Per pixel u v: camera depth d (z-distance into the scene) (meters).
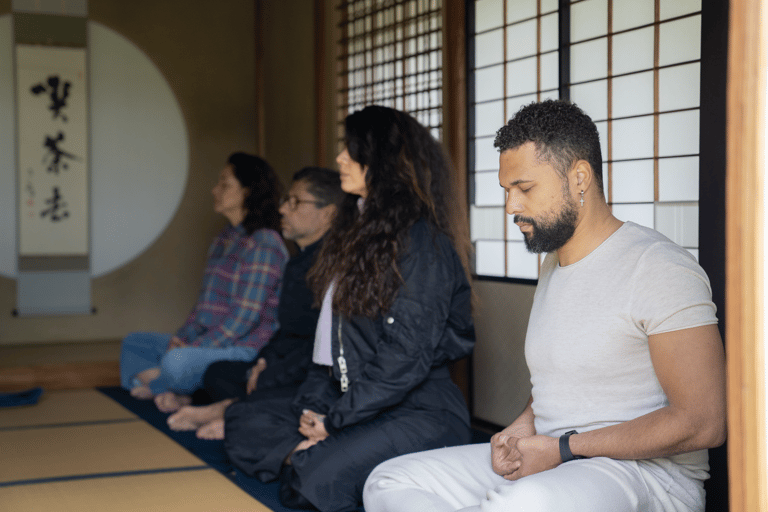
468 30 3.61
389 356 2.46
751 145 1.41
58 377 4.70
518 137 1.75
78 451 3.18
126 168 5.93
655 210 2.71
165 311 6.07
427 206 2.62
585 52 3.01
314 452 2.48
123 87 5.91
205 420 3.60
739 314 1.43
